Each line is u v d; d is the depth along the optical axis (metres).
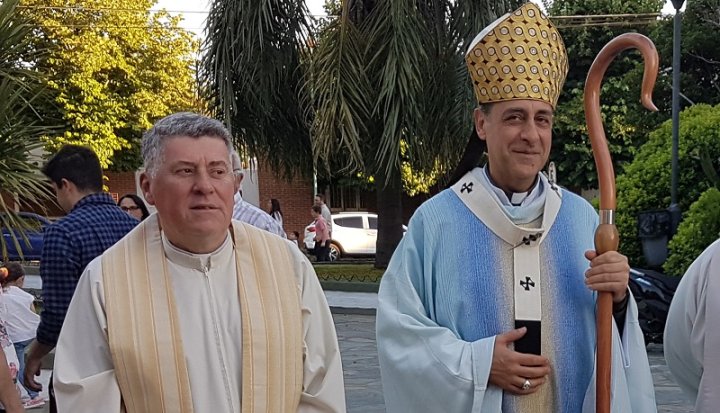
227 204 2.14
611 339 2.42
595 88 2.56
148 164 2.13
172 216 2.10
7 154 4.89
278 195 25.36
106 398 2.04
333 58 11.48
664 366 7.34
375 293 12.62
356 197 26.27
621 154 21.62
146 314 2.11
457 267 2.61
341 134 11.51
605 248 2.42
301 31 12.80
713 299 2.51
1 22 5.20
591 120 2.55
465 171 2.83
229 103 12.63
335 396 2.27
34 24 5.50
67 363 2.08
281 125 13.95
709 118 9.38
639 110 19.72
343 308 11.21
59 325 3.36
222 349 2.13
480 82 2.64
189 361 2.10
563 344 2.55
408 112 11.49
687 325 2.64
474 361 2.46
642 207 9.24
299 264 2.33
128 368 2.06
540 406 2.50
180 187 2.08
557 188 2.74
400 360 2.60
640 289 8.06
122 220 3.56
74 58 19.95
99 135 20.73
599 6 22.86
